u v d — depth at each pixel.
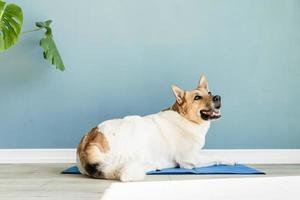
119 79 3.50
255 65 3.52
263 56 3.53
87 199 1.93
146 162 2.69
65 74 3.49
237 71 3.52
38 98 3.48
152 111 3.50
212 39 3.53
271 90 3.52
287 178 2.19
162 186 1.96
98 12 3.53
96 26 3.52
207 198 1.68
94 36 3.52
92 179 2.48
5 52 3.49
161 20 3.53
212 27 3.53
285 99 3.51
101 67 3.51
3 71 3.49
